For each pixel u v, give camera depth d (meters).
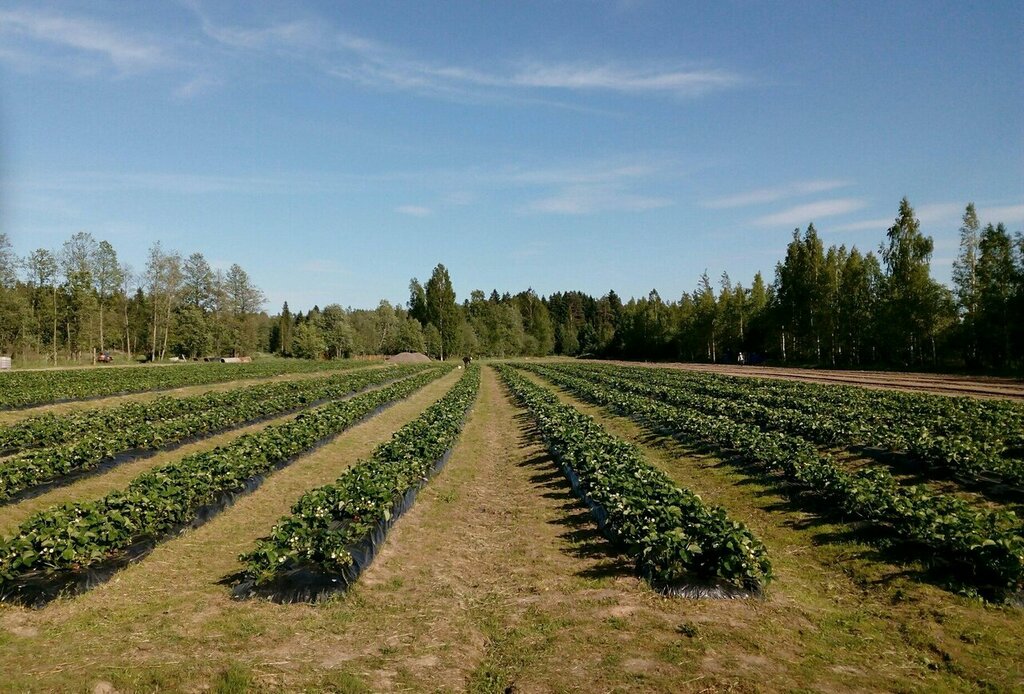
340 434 25.53
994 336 52.34
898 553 11.10
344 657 7.93
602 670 7.46
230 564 11.65
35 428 21.41
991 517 11.05
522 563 11.69
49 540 10.03
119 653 7.92
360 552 10.98
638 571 10.64
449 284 124.50
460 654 8.12
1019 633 8.34
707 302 95.00
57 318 71.81
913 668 7.52
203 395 34.44
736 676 7.19
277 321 134.12
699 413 25.69
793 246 79.75
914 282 60.28
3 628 8.66
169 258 84.25
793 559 11.66
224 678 7.30
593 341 147.25
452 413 27.66
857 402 29.95
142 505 12.13
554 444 20.95
